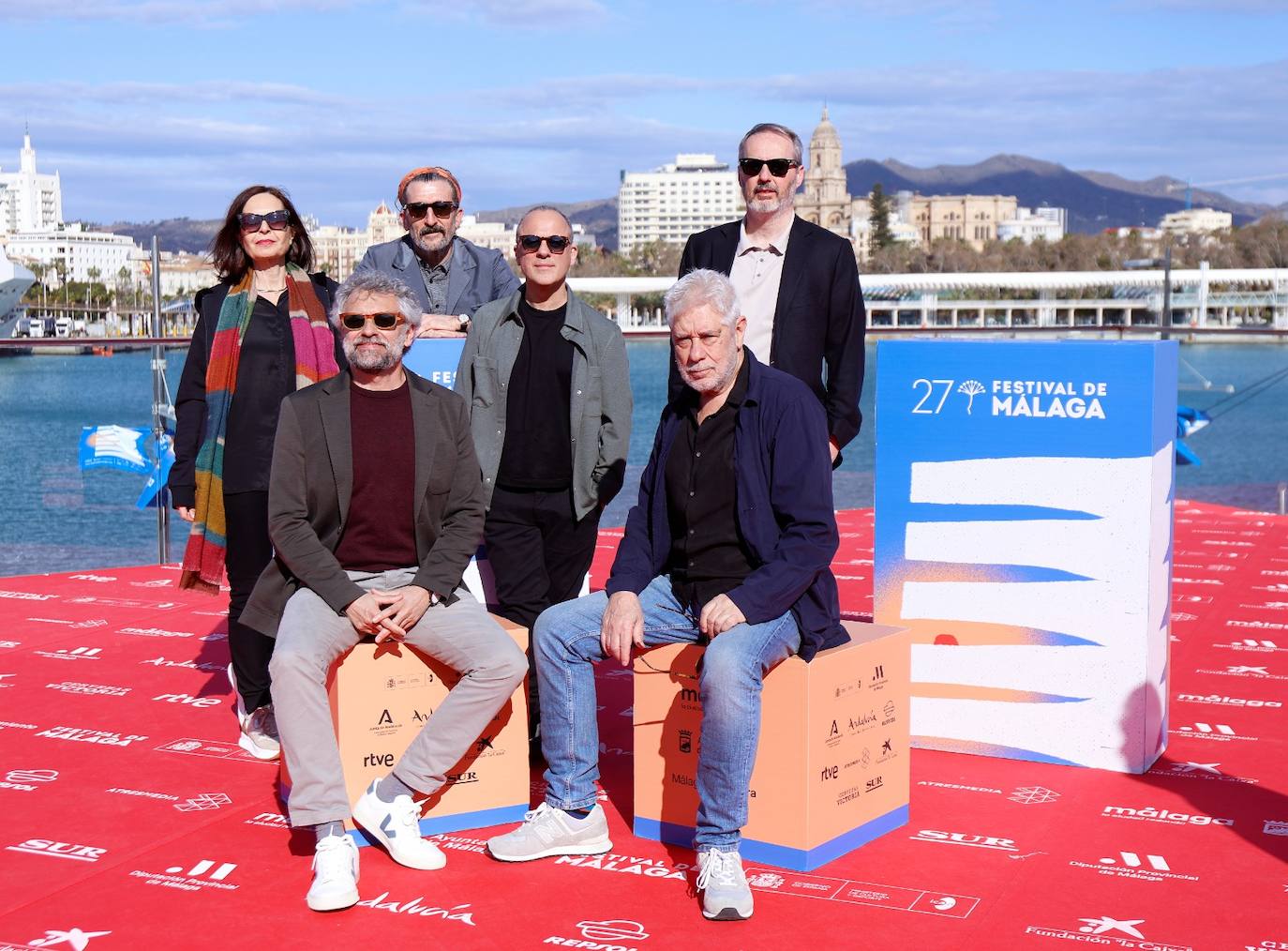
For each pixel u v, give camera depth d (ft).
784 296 10.85
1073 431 10.87
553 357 10.69
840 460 11.16
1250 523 27.37
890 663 9.40
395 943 7.59
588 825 9.09
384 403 9.59
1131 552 10.73
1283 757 11.34
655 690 9.25
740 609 8.41
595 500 10.85
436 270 12.78
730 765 8.08
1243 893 8.27
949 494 11.41
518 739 9.77
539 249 10.36
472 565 11.75
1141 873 8.62
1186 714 12.77
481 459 10.72
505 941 7.62
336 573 9.12
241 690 11.52
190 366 11.96
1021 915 7.93
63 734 12.12
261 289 11.89
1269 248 359.87
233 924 7.86
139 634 16.67
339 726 9.09
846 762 8.96
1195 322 145.38
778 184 10.75
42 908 8.10
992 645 11.36
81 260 511.40
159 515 22.34
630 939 7.63
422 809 9.43
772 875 8.64
